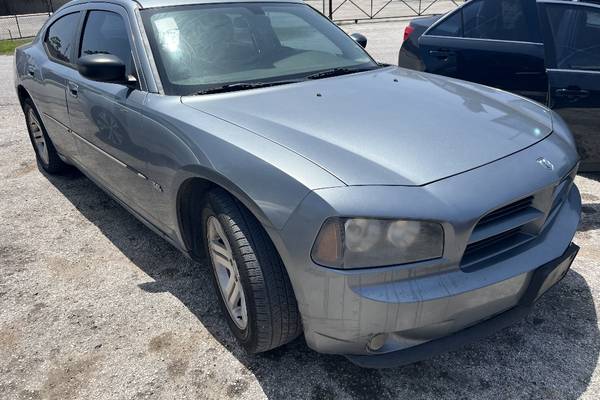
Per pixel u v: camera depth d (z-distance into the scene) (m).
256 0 3.38
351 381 2.27
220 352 2.47
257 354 2.44
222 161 2.15
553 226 2.26
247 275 2.11
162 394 2.23
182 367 2.39
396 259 1.82
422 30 5.37
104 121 3.08
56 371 2.39
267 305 2.10
